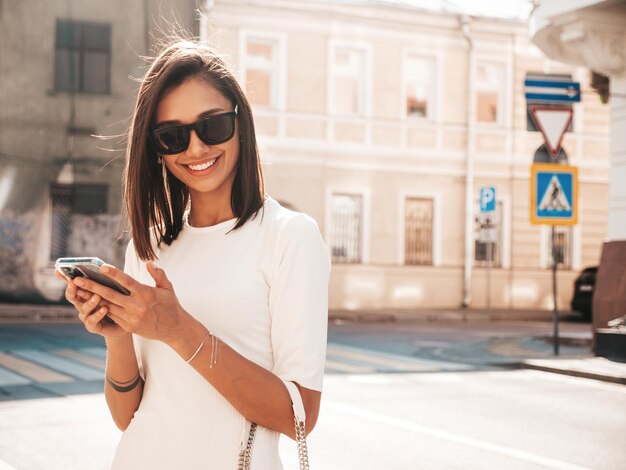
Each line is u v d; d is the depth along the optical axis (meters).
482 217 20.70
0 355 11.66
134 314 1.55
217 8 22.23
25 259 21.25
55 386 9.01
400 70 24.02
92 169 21.69
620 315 12.43
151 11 21.95
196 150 1.82
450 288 24.39
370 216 23.73
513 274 24.92
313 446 6.52
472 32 24.56
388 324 20.22
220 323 1.81
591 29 12.54
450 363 12.01
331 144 23.39
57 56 21.58
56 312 19.44
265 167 22.86
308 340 1.77
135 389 1.90
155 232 1.97
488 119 24.94
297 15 22.97
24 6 21.38
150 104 1.84
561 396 9.18
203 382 1.79
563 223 12.39
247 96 1.94
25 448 6.28
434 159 24.30
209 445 1.77
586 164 25.58
